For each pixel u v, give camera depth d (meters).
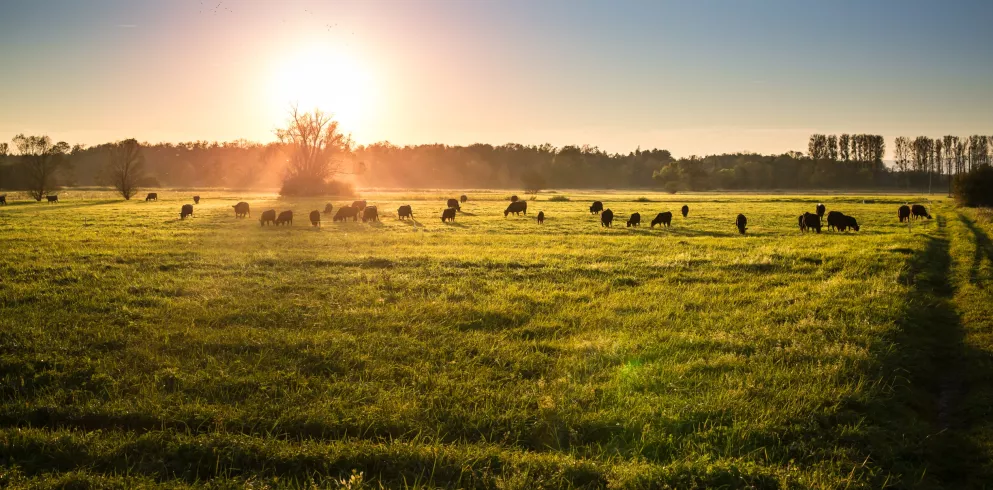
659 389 8.09
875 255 20.03
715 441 6.76
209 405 7.34
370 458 6.19
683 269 17.98
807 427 7.09
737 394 7.83
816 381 8.35
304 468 6.09
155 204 59.94
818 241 25.17
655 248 23.17
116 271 16.66
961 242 24.09
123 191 73.50
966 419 7.67
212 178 163.88
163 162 190.38
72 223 34.25
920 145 159.75
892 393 8.18
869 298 13.35
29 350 9.35
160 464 6.11
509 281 16.00
